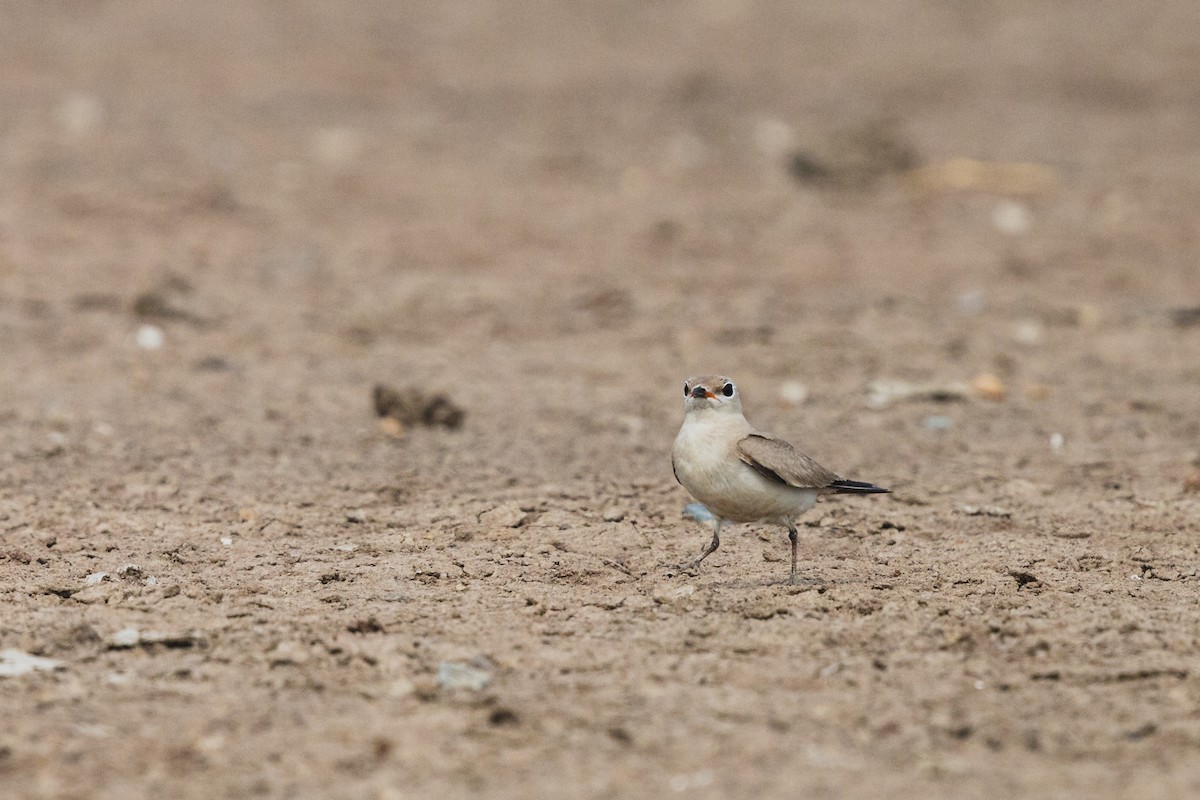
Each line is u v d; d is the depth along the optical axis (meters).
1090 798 7.11
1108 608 9.66
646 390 16.19
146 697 8.30
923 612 9.62
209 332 17.84
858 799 7.11
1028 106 33.56
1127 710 8.12
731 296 20.31
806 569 10.56
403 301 19.17
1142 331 18.72
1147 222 24.52
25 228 21.95
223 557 10.73
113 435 13.91
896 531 11.51
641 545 11.09
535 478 12.81
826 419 15.02
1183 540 11.20
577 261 21.95
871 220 24.78
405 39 40.50
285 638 9.13
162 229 22.50
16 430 13.93
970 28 41.47
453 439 14.13
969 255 22.64
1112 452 13.79
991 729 7.88
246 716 8.05
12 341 17.08
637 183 27.09
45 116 29.98
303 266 20.98
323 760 7.55
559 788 7.25
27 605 9.70
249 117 31.17
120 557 10.68
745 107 33.72
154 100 32.31
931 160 28.56
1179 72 36.16
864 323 19.06
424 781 7.34
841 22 42.50
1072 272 21.69
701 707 8.16
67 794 7.19
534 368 16.98
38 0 43.00
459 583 10.23
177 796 7.19
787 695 8.34
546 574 10.42
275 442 13.85
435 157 28.61
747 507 9.67
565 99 34.38
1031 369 17.08
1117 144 30.14
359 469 13.02
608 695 8.32
